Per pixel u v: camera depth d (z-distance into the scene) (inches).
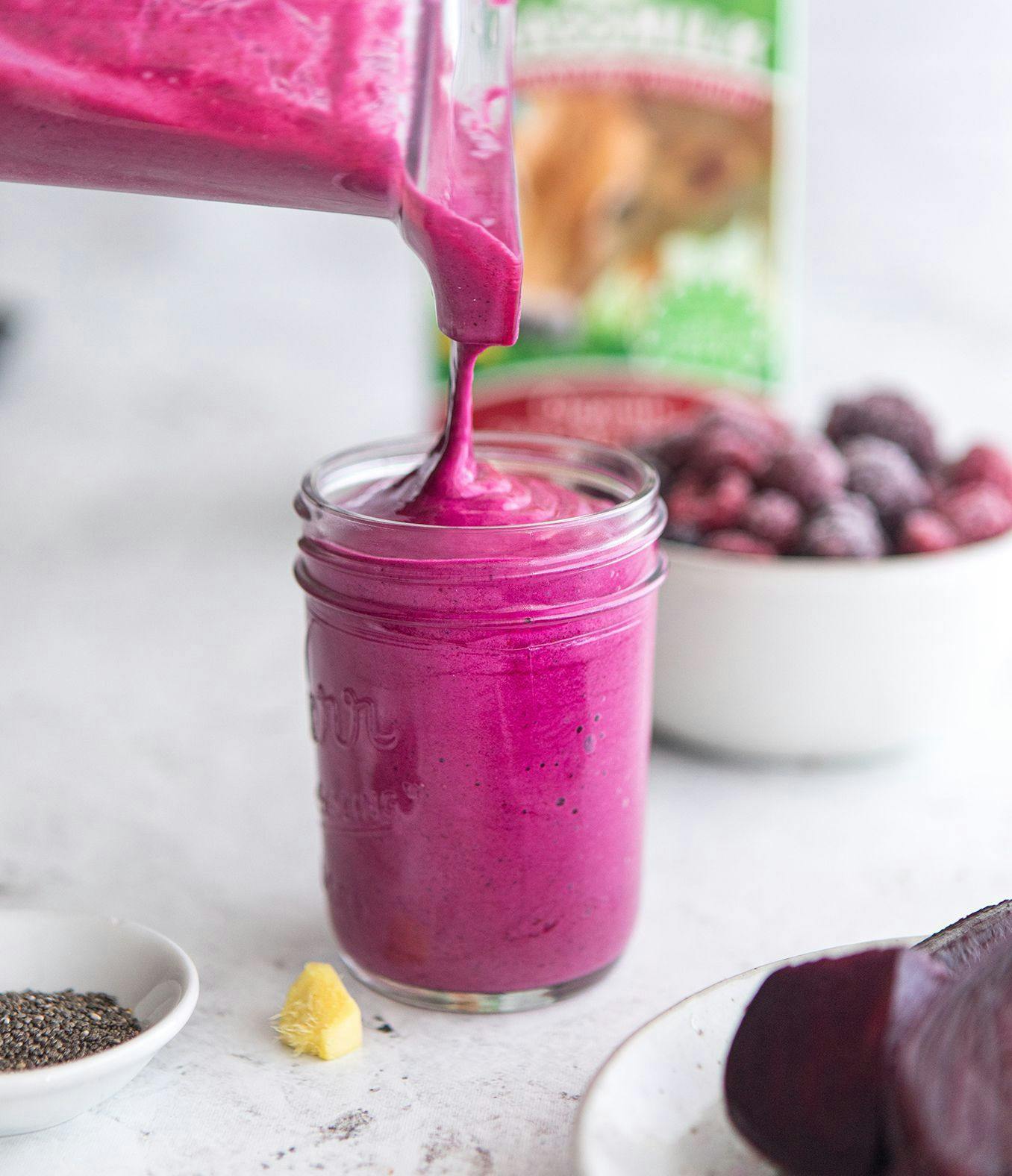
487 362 32.5
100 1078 20.8
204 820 26.6
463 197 21.3
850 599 26.1
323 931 24.4
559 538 21.6
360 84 20.5
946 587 26.3
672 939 24.0
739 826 26.2
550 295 32.3
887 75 52.2
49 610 32.7
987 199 52.8
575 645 21.8
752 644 26.5
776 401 33.3
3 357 50.0
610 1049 22.3
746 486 27.6
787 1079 19.7
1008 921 21.1
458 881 22.3
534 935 22.5
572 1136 20.2
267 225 66.1
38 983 22.5
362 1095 21.8
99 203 65.4
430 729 21.9
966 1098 19.0
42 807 26.8
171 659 31.0
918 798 26.8
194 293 61.9
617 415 32.9
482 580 21.4
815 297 55.1
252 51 20.3
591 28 31.4
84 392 48.4
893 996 19.5
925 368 47.0
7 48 20.0
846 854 25.6
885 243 54.5
